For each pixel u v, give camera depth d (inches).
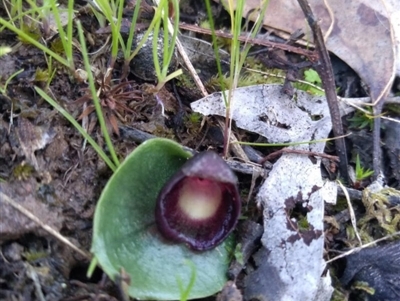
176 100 2.7
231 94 2.6
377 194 2.6
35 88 2.2
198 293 2.1
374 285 2.4
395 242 2.5
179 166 2.3
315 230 2.3
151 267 2.1
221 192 2.2
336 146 2.7
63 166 2.3
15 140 2.3
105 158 2.2
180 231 2.2
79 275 2.1
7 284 2.0
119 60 2.7
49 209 2.1
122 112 2.5
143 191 2.2
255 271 2.3
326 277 2.3
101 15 2.7
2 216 2.0
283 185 2.5
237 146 2.6
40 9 2.4
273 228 2.3
